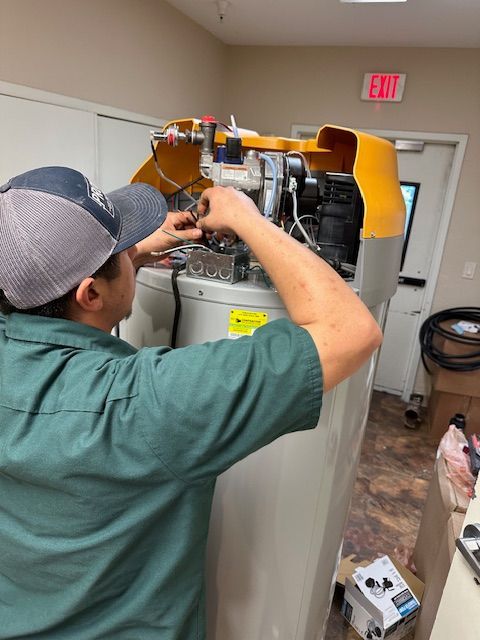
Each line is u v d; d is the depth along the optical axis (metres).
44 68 1.91
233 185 0.89
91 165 2.26
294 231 1.09
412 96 3.02
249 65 3.38
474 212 3.08
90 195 0.59
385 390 3.68
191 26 2.87
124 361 0.60
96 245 0.59
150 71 2.57
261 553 1.05
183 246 0.94
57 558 0.60
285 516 1.02
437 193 3.22
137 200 0.76
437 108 2.99
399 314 3.49
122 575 0.64
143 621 0.67
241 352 0.55
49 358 0.59
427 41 2.79
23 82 1.83
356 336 0.58
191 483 0.59
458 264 3.21
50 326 0.59
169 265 1.06
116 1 2.22
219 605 1.12
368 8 2.36
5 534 0.62
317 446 0.97
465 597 0.75
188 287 0.91
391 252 1.03
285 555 1.06
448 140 3.02
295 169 0.95
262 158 0.92
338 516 1.19
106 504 0.57
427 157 3.18
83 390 0.56
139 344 1.08
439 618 0.83
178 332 0.95
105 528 0.58
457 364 2.76
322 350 0.56
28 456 0.55
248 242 0.69
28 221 0.55
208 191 0.80
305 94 3.28
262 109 3.43
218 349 0.57
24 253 0.55
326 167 1.28
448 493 1.53
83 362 0.59
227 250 0.94
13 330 0.59
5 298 0.59
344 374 0.59
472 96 2.90
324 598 1.29
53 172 0.59
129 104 2.46
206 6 2.58
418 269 3.39
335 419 0.97
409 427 3.07
